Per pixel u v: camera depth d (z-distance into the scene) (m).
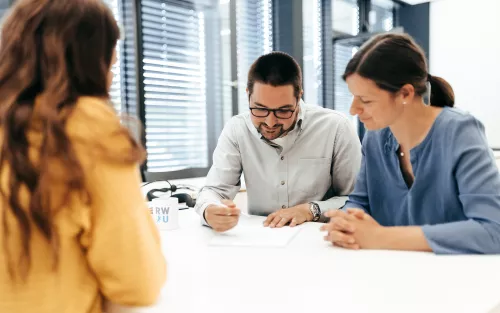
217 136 2.79
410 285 0.77
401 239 1.00
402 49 1.06
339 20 4.17
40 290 0.62
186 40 2.62
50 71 0.62
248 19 3.18
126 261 0.66
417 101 1.12
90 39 0.66
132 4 2.31
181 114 2.60
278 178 1.71
